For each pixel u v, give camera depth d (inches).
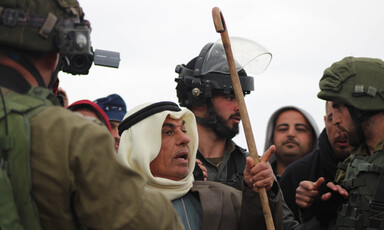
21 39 61.7
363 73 120.0
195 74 149.2
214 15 111.2
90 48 70.9
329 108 159.8
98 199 57.8
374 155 114.9
